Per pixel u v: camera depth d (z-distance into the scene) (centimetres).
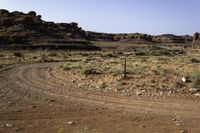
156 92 2098
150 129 1234
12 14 19812
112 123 1329
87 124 1311
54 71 3759
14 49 13050
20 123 1324
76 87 2434
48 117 1436
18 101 1830
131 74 2959
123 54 9925
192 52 14275
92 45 16762
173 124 1311
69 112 1541
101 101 1838
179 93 2053
